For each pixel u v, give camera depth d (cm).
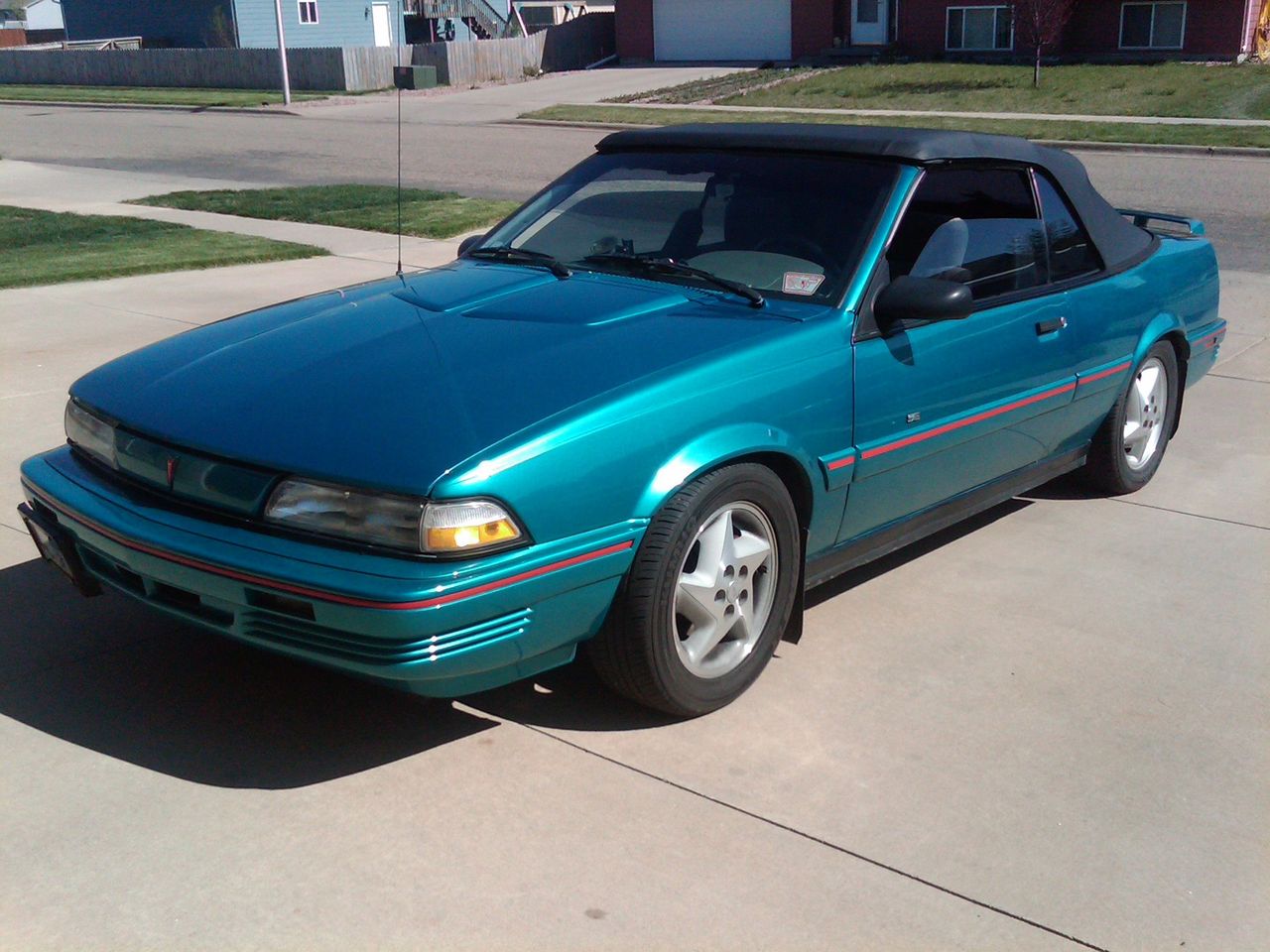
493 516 300
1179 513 541
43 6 7231
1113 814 321
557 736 353
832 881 293
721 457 341
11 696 370
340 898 283
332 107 3136
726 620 360
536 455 307
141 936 271
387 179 1806
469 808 317
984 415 436
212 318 884
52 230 1286
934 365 410
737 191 431
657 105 2856
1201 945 275
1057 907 286
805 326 373
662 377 337
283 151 2223
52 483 362
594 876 293
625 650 338
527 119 2703
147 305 929
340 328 382
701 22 3688
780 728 360
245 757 340
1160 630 428
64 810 314
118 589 349
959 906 285
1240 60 2866
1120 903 287
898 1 3300
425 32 4250
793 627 396
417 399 326
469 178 1811
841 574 432
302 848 301
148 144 2369
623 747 348
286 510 307
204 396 346
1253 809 325
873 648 411
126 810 315
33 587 448
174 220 1380
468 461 300
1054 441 496
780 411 360
